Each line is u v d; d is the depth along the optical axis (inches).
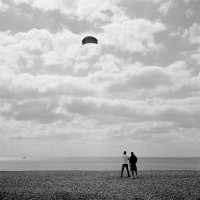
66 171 1269.7
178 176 968.9
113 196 560.7
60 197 550.3
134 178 899.4
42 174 1088.8
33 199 530.9
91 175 1029.2
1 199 533.6
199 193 589.3
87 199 533.0
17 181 837.2
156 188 658.2
